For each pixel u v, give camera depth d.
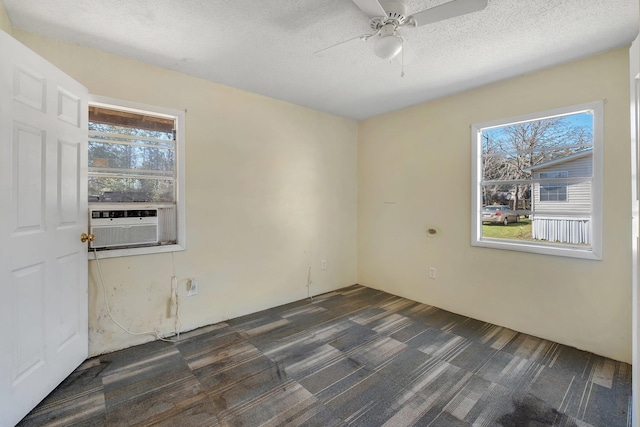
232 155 3.00
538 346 2.45
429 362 2.22
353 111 3.75
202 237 2.81
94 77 2.24
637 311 1.26
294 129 3.51
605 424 1.60
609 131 2.21
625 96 2.14
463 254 3.11
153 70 2.50
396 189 3.74
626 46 2.13
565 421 1.63
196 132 2.75
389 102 3.40
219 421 1.62
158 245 2.59
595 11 1.75
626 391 1.87
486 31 1.96
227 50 2.25
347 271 4.16
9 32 1.87
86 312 2.16
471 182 3.02
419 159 3.48
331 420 1.63
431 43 2.11
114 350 2.35
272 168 3.33
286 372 2.09
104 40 2.12
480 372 2.09
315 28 1.96
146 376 2.02
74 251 2.03
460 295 3.14
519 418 1.65
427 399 1.81
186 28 1.97
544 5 1.70
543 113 2.53
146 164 2.54
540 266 2.59
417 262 3.53
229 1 1.69
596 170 2.27
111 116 2.37
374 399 1.81
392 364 2.19
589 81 2.29
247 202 3.13
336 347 2.45
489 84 2.86
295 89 3.02
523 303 2.70
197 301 2.80
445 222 3.25
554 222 2.54
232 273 3.03
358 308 3.33
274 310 3.27
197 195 2.77
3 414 1.49
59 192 1.88
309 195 3.69
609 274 2.24
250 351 2.38
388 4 1.64
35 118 1.69
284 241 3.46
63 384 1.91
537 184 2.63
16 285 1.57
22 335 1.61
